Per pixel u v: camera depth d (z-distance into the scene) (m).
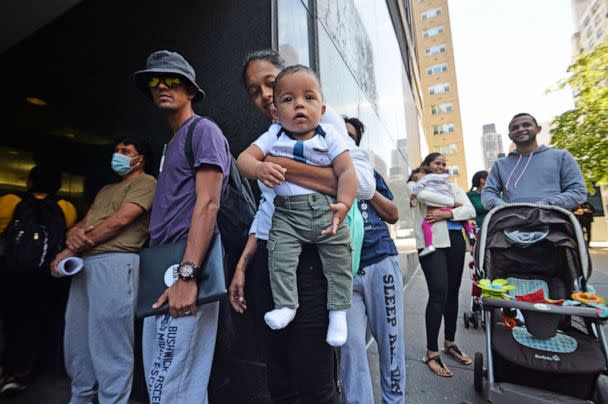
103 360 1.88
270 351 1.28
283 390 1.29
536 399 1.70
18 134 3.93
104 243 1.96
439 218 2.69
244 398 2.07
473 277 3.33
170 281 1.23
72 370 2.07
